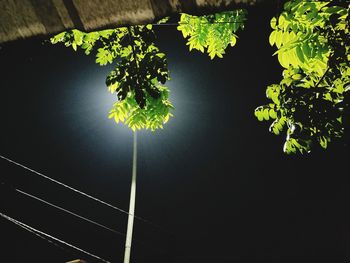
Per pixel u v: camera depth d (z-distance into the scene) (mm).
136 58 3141
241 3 1668
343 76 2748
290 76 2971
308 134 2889
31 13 1849
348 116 2635
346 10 2373
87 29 1843
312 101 2789
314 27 2494
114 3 1750
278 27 2537
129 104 3785
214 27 3439
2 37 1945
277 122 3203
